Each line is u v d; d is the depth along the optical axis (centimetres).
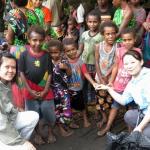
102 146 280
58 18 451
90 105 331
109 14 352
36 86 276
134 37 276
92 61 316
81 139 291
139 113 244
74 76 299
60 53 288
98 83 299
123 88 278
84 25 437
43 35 270
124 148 214
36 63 271
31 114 245
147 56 331
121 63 279
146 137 215
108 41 290
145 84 240
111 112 292
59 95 288
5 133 219
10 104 228
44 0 441
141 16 340
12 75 229
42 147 281
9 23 286
